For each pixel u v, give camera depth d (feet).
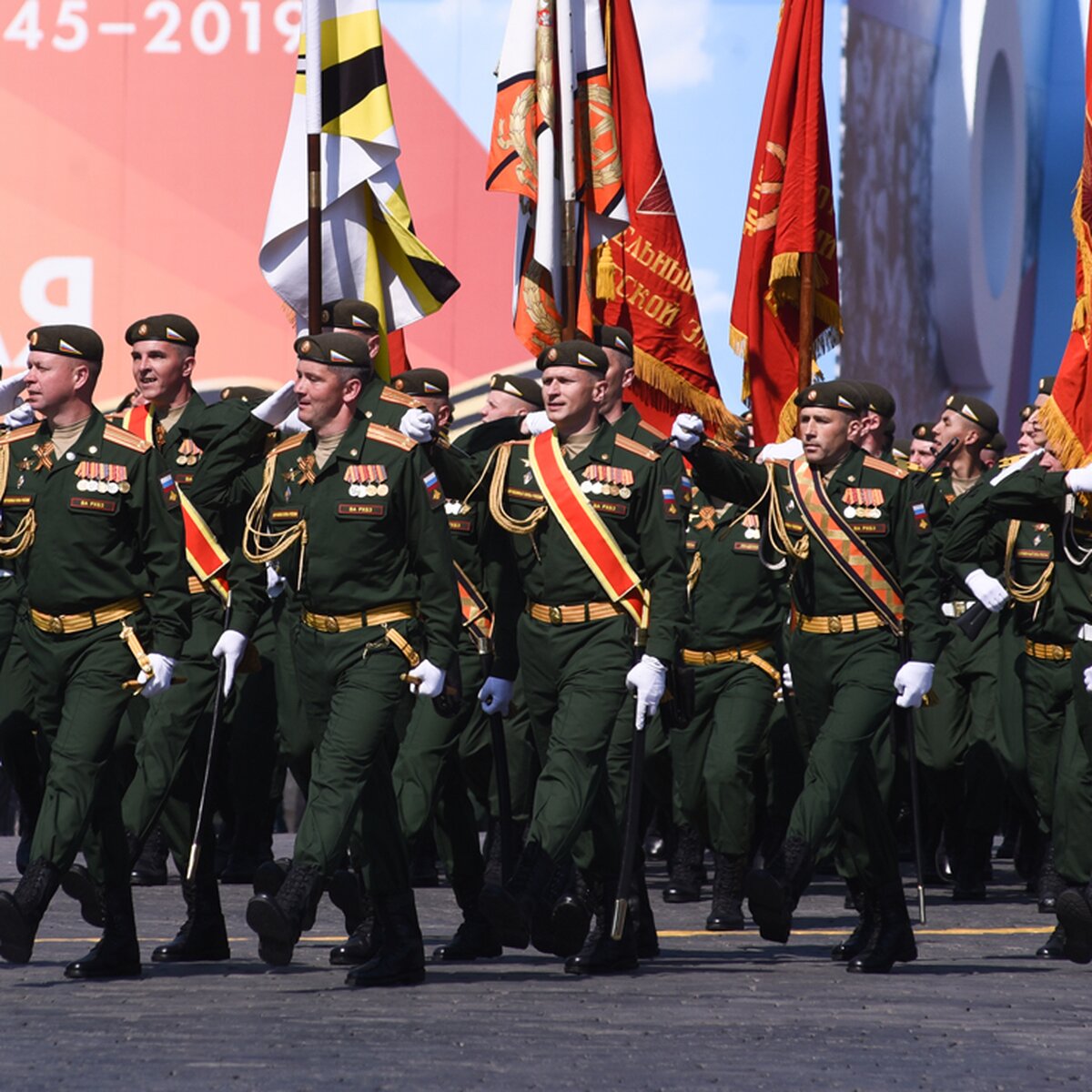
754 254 116.57
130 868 71.77
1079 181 90.33
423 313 102.89
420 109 144.05
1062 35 171.42
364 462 69.10
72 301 145.18
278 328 145.79
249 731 106.42
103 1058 54.90
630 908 73.82
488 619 89.45
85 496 69.67
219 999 65.67
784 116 115.44
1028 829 121.29
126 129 145.28
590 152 107.24
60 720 71.77
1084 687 78.54
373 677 68.69
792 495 76.33
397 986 69.05
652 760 100.78
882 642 75.51
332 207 102.53
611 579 71.87
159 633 70.23
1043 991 69.31
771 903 71.36
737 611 93.04
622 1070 53.78
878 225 157.17
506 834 77.10
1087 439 88.43
